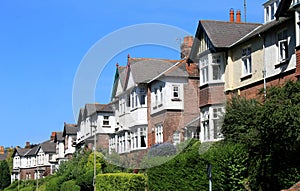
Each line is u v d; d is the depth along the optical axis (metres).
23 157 92.12
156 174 18.95
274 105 16.69
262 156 17.97
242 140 18.47
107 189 20.75
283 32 24.16
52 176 56.81
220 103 20.23
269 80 24.78
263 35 25.27
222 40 27.88
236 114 19.17
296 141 16.36
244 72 27.06
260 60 25.62
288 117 16.03
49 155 84.88
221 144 19.33
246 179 18.73
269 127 16.62
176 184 18.48
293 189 14.87
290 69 23.14
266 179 18.09
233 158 18.67
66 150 70.88
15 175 93.38
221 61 27.86
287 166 17.45
